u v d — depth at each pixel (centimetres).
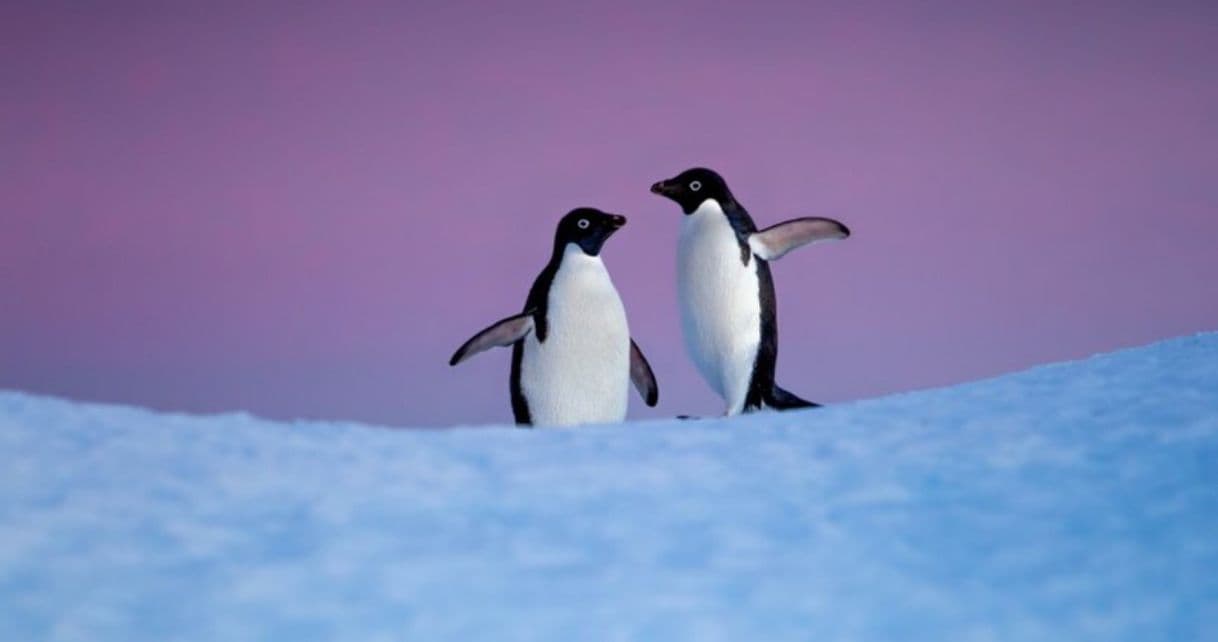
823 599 1091
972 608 1071
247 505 1355
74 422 1703
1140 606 1075
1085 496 1399
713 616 1048
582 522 1317
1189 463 1503
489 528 1290
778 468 1571
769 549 1230
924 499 1409
